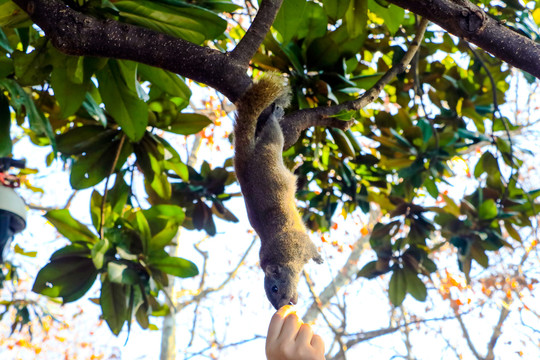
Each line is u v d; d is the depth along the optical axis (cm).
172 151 452
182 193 522
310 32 420
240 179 333
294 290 317
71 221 424
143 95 400
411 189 524
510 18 477
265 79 312
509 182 522
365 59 582
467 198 550
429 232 533
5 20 340
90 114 409
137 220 412
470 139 529
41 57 357
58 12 282
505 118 552
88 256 416
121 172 477
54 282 412
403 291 538
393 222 541
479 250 525
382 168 552
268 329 186
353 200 530
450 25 282
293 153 512
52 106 470
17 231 413
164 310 452
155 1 321
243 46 299
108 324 415
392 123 543
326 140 517
